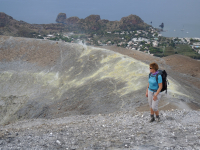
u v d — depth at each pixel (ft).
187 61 204.54
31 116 120.37
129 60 152.35
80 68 170.40
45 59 201.57
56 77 170.71
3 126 42.32
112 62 159.33
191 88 123.65
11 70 190.60
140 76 121.39
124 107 79.05
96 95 110.63
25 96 148.56
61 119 41.01
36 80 171.73
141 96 85.71
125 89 105.09
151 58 221.66
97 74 148.25
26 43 230.89
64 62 189.67
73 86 144.36
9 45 227.61
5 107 139.33
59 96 136.15
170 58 219.61
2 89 164.55
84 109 98.27
